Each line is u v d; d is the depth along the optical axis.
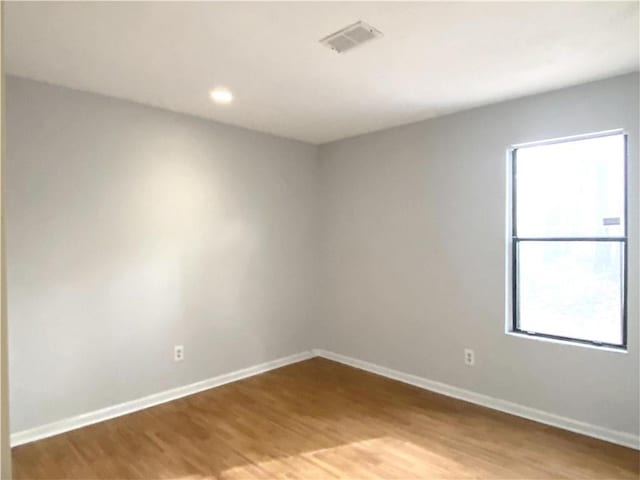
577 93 2.97
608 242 2.92
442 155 3.71
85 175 3.09
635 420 2.75
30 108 2.84
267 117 3.75
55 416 2.96
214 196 3.88
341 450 2.75
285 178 4.48
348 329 4.52
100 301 3.17
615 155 2.90
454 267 3.64
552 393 3.11
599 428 2.89
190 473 2.49
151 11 2.00
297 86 3.00
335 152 4.61
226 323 3.99
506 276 3.34
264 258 4.30
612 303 2.91
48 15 2.03
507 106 3.31
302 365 4.50
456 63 2.62
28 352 2.84
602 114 2.87
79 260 3.07
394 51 2.44
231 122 3.91
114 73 2.75
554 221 3.17
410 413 3.31
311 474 2.48
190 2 1.93
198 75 2.79
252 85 2.97
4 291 0.56
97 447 2.77
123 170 3.29
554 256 3.17
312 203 4.77
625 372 2.79
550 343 3.11
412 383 3.94
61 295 2.98
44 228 2.90
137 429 3.03
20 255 2.81
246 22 2.11
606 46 2.39
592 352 2.92
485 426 3.08
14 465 2.55
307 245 4.72
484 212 3.45
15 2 1.91
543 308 3.23
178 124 3.62
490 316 3.43
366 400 3.57
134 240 3.36
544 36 2.27
